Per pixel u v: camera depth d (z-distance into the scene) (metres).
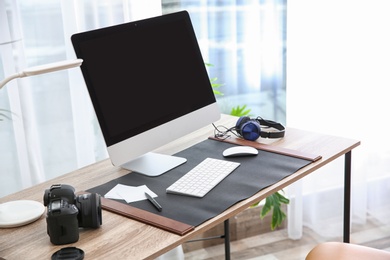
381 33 3.33
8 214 1.88
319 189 3.48
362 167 3.47
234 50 3.28
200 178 2.09
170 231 1.77
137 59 2.19
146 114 2.18
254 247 3.31
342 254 2.12
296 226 3.37
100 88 2.06
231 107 3.36
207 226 1.80
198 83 2.40
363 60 3.35
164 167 2.21
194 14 3.16
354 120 3.43
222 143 2.43
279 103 3.43
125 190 2.05
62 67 1.78
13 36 2.74
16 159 2.93
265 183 2.05
